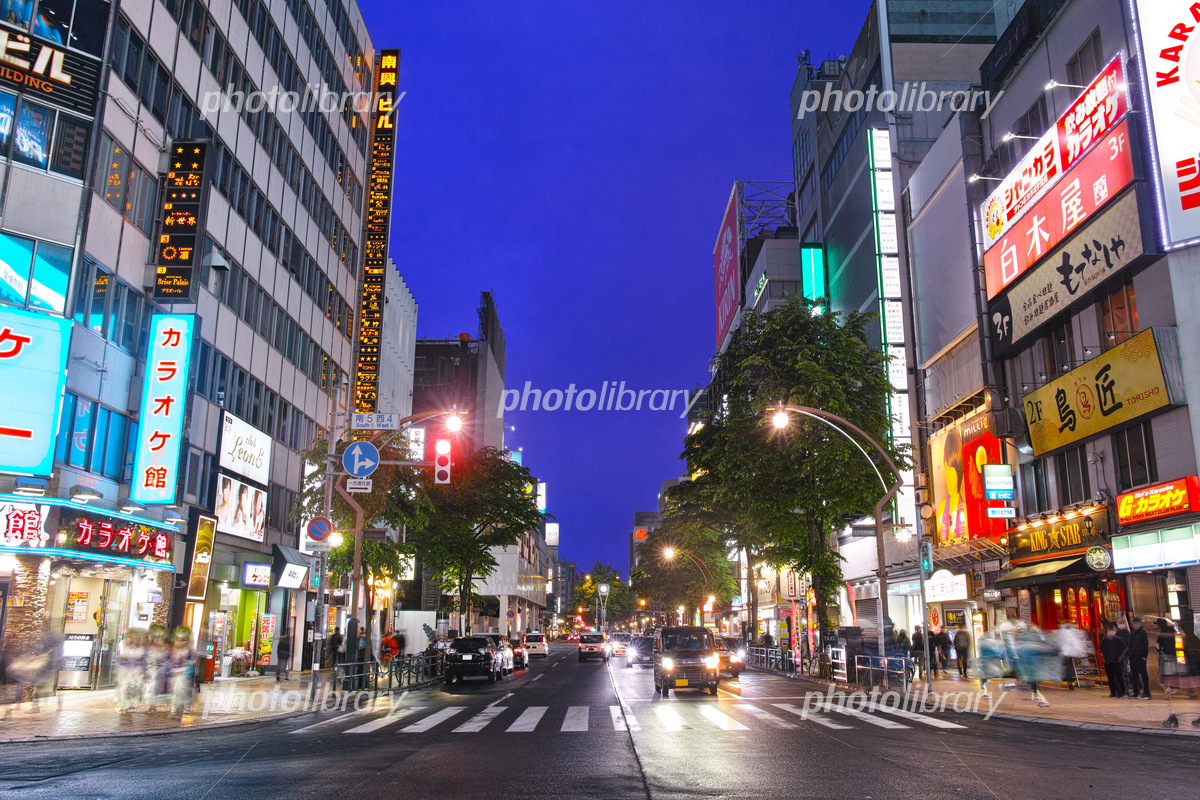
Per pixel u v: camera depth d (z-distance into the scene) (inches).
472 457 1748.3
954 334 1435.8
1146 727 589.0
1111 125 954.7
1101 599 1018.1
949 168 1464.1
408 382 2317.9
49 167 831.7
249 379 1282.0
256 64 1302.9
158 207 1005.2
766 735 566.3
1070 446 1085.1
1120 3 985.5
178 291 978.1
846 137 2193.7
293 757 470.6
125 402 949.2
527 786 369.1
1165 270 896.3
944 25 1996.8
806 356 1186.6
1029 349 1212.5
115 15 892.0
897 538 1696.6
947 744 516.4
